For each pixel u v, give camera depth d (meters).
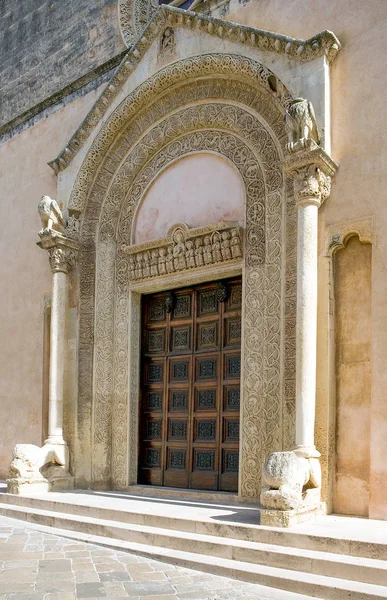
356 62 7.85
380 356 7.08
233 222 8.80
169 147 10.09
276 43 8.31
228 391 8.96
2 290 12.75
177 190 9.86
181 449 9.42
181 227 9.41
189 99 9.73
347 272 7.70
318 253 7.78
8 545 7.11
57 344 10.36
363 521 6.74
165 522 7.14
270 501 6.47
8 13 14.03
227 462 8.80
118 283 10.38
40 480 9.58
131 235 10.34
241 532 6.46
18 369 12.03
